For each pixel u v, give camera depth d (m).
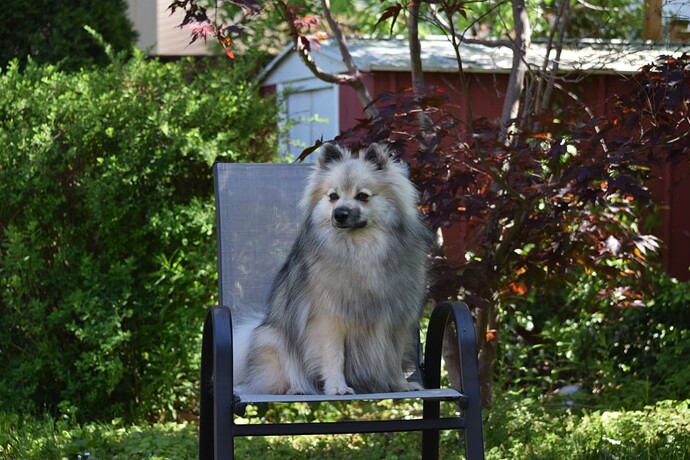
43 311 8.45
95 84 9.02
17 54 12.20
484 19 14.05
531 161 6.36
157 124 8.54
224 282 6.30
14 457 6.98
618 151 5.89
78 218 8.84
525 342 10.03
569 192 6.41
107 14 12.55
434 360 5.52
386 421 4.65
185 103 8.89
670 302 9.11
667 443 6.62
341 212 5.08
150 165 8.53
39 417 8.44
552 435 7.23
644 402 8.33
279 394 5.15
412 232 5.48
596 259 7.44
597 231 7.44
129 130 8.53
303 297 5.25
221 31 6.79
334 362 5.17
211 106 8.95
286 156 9.76
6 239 8.75
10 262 8.34
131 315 8.44
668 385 8.51
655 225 10.44
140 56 9.30
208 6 7.05
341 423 4.59
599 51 10.93
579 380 9.44
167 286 8.62
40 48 12.16
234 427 4.51
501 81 10.93
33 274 8.48
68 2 12.33
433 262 6.91
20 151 8.48
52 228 8.78
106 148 8.73
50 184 8.52
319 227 5.32
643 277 9.24
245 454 7.38
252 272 6.37
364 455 7.18
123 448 7.29
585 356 9.38
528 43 8.20
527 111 8.08
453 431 7.53
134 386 8.77
